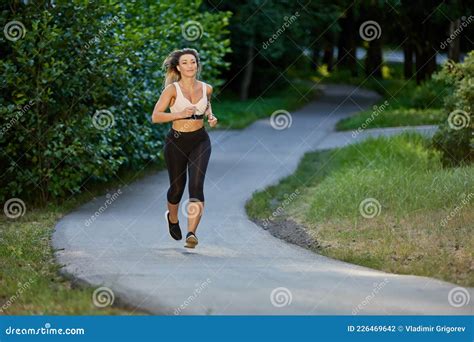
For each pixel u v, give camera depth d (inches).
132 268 360.2
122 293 308.3
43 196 578.2
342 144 955.3
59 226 490.6
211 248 423.8
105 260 382.9
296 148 930.1
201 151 411.8
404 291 314.3
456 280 338.6
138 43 617.0
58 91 583.5
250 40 1603.1
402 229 446.9
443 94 1306.6
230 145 955.3
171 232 429.4
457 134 675.4
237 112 1392.7
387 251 400.8
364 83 1961.1
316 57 2142.0
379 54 1974.7
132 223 497.4
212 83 838.5
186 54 408.5
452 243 406.9
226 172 735.7
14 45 564.1
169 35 757.9
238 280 330.3
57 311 300.8
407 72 1953.7
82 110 585.6
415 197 502.6
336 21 1596.9
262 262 383.2
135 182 670.5
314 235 462.0
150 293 307.4
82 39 587.2
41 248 423.8
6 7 580.4
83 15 584.7
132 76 650.2
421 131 847.1
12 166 564.1
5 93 574.9
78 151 568.1
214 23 848.9
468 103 669.9
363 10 1603.1
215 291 310.0
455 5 1403.8
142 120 687.7
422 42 1659.7
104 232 466.6
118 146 632.4
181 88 408.2
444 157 681.0
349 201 515.8
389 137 805.2
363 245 423.2
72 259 388.5
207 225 495.2
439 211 477.4
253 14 1555.1
